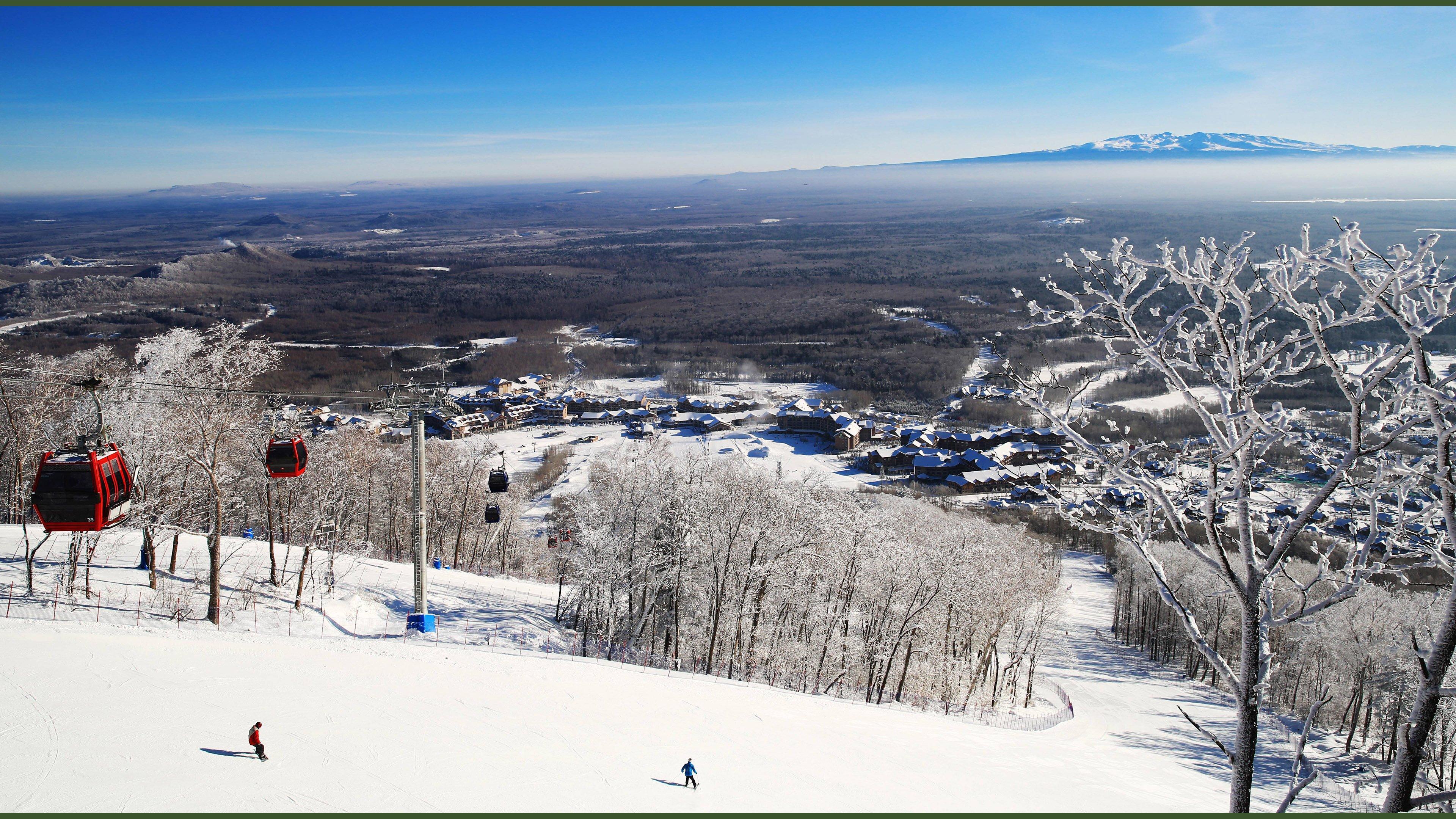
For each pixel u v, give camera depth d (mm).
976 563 63094
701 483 63438
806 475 67000
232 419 46094
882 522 64438
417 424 47219
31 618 39406
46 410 56281
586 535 60344
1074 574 122938
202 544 64625
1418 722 14789
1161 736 65062
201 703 31594
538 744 32375
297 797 25203
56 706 29812
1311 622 64375
